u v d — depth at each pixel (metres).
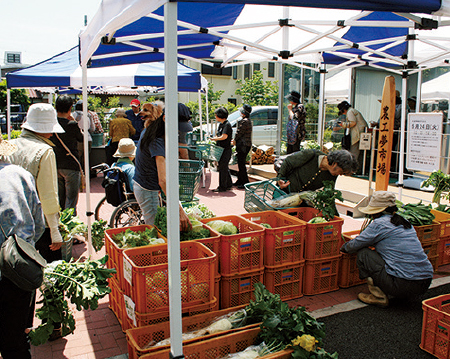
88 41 4.13
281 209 4.79
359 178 9.62
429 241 4.93
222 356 2.89
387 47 6.14
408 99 10.05
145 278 3.09
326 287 4.46
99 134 11.51
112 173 5.68
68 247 4.30
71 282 2.91
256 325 3.08
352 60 6.85
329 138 11.59
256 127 14.02
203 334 3.01
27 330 3.08
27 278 2.37
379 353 3.32
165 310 3.18
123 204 5.61
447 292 4.49
